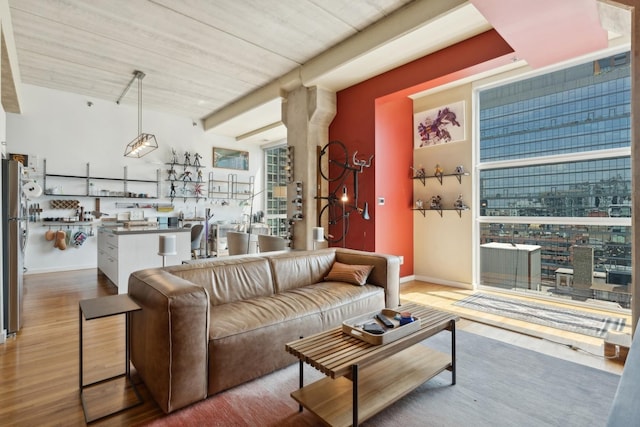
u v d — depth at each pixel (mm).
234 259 2961
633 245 1957
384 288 3332
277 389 2121
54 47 4348
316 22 3795
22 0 3357
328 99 5152
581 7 2439
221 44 4277
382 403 1749
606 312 3643
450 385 2152
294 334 2402
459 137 4914
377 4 3469
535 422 1784
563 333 3047
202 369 1948
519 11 2506
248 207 8594
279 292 3068
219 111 7152
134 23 3797
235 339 2090
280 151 8633
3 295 2902
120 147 6645
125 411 1881
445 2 3174
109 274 4859
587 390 2098
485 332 3098
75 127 6129
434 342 2867
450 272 5023
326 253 3648
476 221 4812
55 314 3553
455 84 4895
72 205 6109
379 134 4844
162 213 7184
